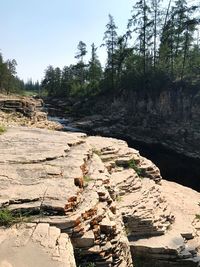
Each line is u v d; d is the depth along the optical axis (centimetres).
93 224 872
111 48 6906
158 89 5709
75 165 1116
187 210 1795
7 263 627
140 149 5112
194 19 5366
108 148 1845
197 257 1366
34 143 1370
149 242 1382
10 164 1090
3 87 9244
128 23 6091
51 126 3691
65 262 642
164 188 2120
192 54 5781
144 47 6122
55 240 716
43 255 661
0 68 9031
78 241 809
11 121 3041
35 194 877
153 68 6141
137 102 6047
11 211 805
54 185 942
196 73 5484
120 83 6762
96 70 8894
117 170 1730
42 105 8412
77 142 1458
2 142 1363
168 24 5856
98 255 834
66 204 836
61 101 8731
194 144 4909
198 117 5028
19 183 948
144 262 1348
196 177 3991
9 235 727
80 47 9019
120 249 930
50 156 1180
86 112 7250
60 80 10988
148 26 5972
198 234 1563
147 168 1941
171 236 1453
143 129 5675
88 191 1004
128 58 6794
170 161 4550
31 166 1087
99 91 7444
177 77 5772
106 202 1016
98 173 1195
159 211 1559
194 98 5125
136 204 1493
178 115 5294
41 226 770
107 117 6325
